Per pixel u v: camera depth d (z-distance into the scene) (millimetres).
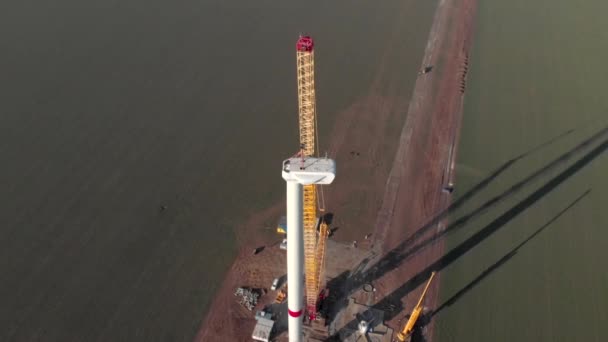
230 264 79438
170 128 106562
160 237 83188
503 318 71875
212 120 109625
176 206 88875
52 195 89125
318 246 71688
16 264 77375
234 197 91250
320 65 129000
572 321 71875
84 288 74625
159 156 99188
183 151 100812
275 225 86250
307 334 69312
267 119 110750
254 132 106875
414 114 113125
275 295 74938
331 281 76375
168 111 111375
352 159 100188
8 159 95562
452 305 73375
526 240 83438
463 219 87188
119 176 94000
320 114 112250
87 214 86125
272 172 97000
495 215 87875
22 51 126625
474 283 76562
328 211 88438
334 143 104125
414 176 96188
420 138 106000
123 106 111812
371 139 105562
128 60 127312
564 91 121562
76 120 106688
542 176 96125
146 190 91438
